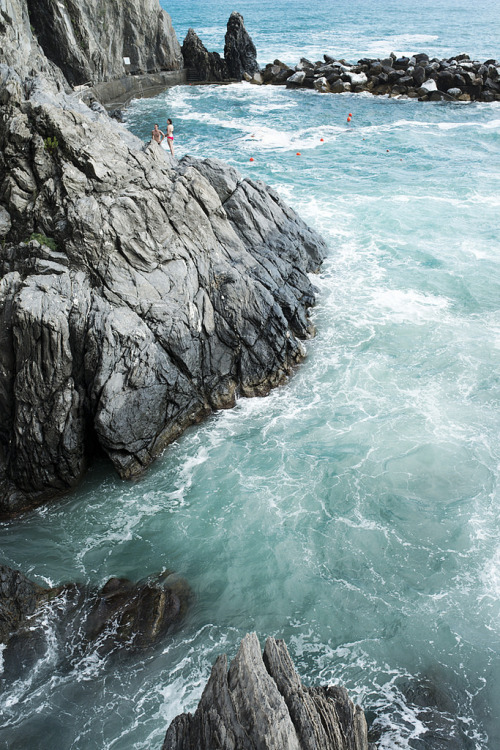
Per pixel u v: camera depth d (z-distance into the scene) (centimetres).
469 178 3006
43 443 1375
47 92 1789
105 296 1491
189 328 1576
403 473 1427
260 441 1538
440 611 1130
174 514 1354
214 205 1792
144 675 1031
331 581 1196
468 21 10069
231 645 1080
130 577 1214
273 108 4416
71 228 1516
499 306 2012
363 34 8512
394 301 2044
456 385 1689
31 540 1305
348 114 4231
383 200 2761
